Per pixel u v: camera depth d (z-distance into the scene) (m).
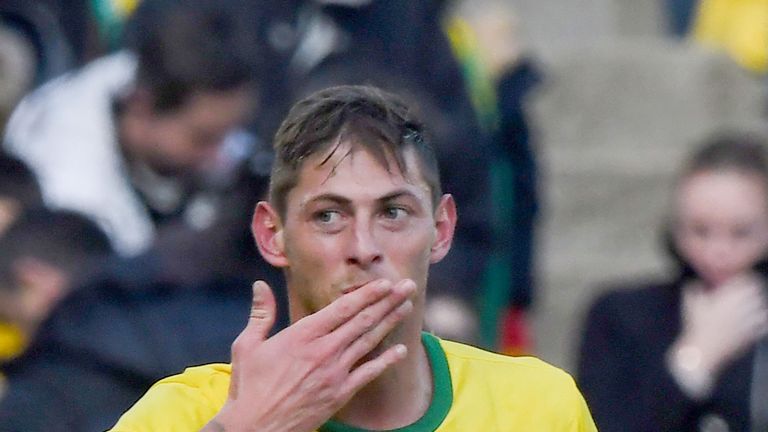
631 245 28.75
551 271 27.62
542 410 8.81
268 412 7.95
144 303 14.12
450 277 18.12
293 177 8.22
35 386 13.95
